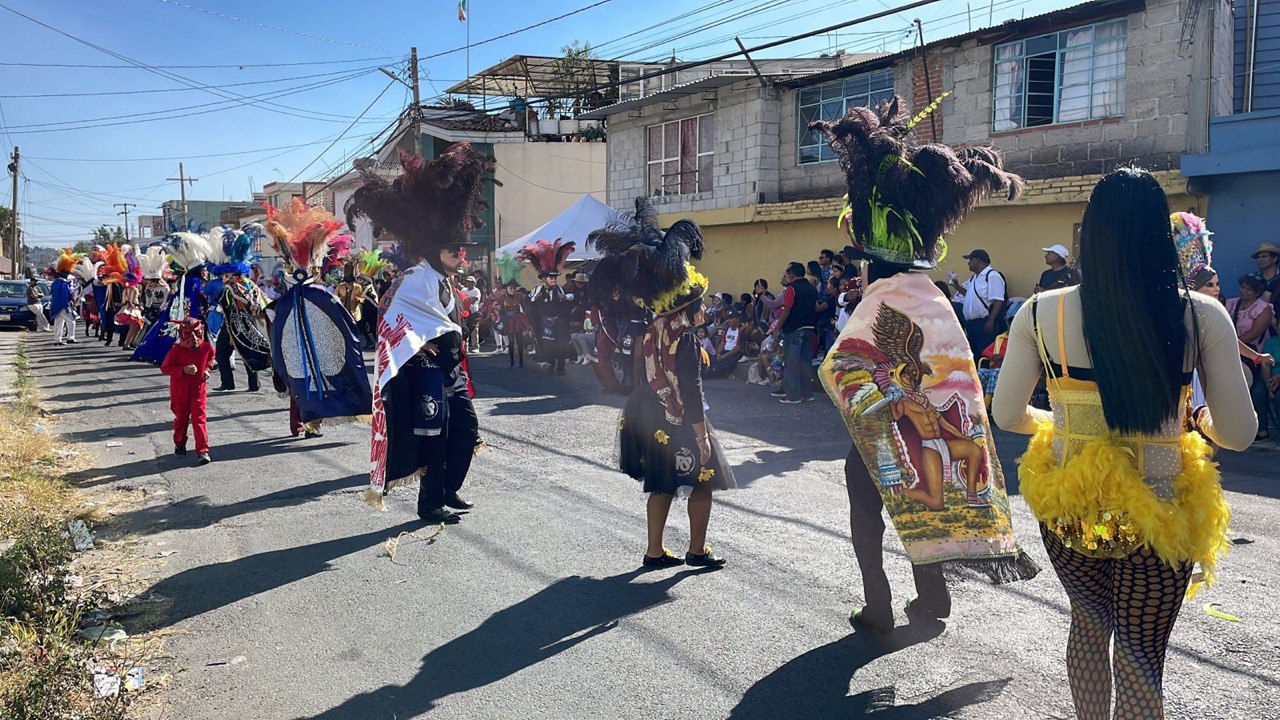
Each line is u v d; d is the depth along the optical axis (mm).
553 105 32781
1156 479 2594
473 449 6363
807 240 17812
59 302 21453
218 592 4801
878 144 3908
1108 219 2529
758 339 14773
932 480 3771
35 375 14617
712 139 20078
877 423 3852
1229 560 5094
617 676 3799
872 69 16734
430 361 5996
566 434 9305
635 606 4551
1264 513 6129
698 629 4258
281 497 6750
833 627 4258
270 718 3479
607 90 30406
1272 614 4270
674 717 3453
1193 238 3344
